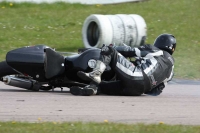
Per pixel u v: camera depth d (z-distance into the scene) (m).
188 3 74.69
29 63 26.61
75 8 71.19
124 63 27.38
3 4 70.06
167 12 70.44
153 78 27.72
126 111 23.41
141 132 18.83
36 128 18.72
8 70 27.61
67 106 23.83
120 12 69.69
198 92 31.61
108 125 19.80
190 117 22.75
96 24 52.06
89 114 22.27
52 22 64.19
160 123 20.56
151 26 64.00
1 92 27.50
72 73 27.86
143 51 28.17
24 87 27.50
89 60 27.25
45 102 24.61
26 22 63.12
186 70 43.41
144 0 76.56
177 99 27.84
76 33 60.78
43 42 56.19
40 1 73.19
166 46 28.95
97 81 26.80
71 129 18.75
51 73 27.25
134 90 27.64
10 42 54.38
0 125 19.00
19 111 22.22
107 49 26.80
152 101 26.67
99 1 75.31
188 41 58.81
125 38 50.69
